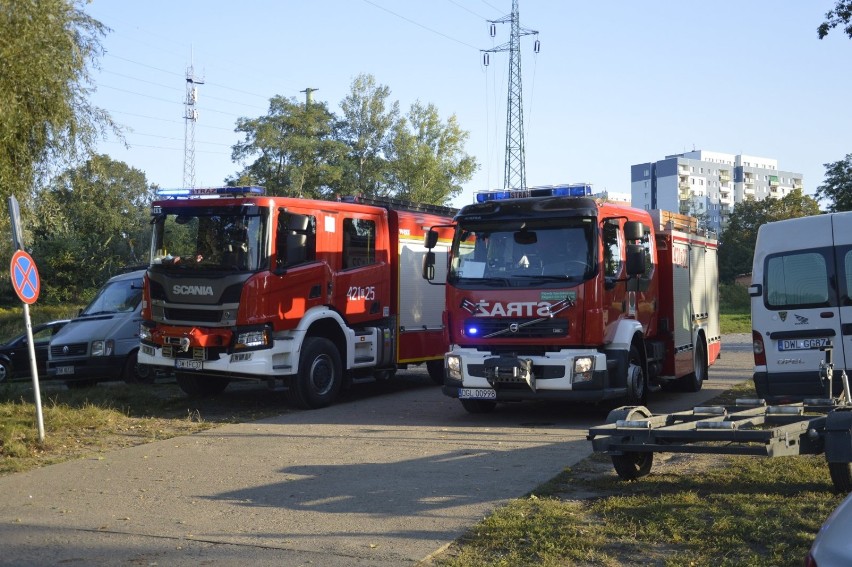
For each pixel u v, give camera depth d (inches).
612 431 311.1
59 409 509.0
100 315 716.0
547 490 315.3
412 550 248.7
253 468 374.3
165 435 466.3
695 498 293.6
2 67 454.3
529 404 578.9
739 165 6934.1
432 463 374.0
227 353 529.3
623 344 486.0
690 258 626.2
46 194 524.4
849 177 1775.3
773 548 235.1
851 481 288.7
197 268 538.0
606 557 235.3
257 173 2544.3
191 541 264.7
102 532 277.4
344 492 324.2
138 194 3875.5
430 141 2837.1
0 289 2507.4
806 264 429.7
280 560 243.0
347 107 2770.7
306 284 557.3
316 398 560.7
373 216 618.5
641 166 6702.8
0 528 285.1
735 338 1371.8
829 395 351.6
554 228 480.4
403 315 641.6
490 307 483.2
